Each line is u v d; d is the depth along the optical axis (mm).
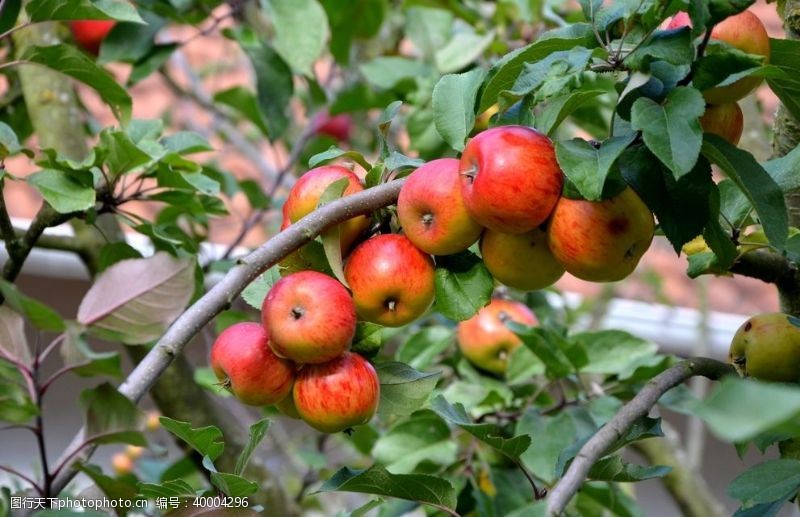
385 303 1300
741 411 950
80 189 1539
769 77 1331
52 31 1999
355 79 2750
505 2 2211
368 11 2311
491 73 1345
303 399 1285
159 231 1601
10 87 2127
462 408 1399
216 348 1296
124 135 1552
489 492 1785
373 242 1305
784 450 1393
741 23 1292
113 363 1159
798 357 1366
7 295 1145
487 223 1252
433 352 1838
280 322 1257
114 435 1185
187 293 1207
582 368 1750
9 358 1182
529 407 1753
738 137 1320
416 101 2039
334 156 1374
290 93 2020
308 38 2002
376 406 1304
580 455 1257
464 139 1360
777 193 1229
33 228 1567
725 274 1438
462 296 1299
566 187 1240
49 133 1922
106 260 1625
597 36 1275
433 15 2250
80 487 1977
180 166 1642
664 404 1678
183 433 1271
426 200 1272
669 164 1182
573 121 1960
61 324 1157
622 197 1245
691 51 1228
